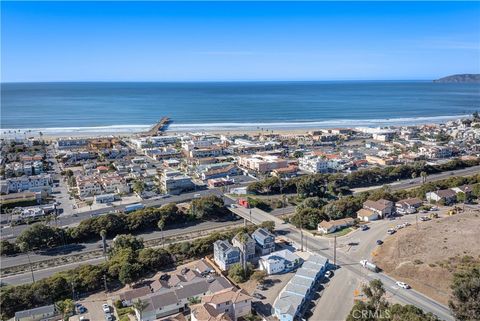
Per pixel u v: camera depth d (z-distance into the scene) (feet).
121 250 369.50
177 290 306.96
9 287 316.60
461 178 573.33
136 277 340.18
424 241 374.63
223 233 412.36
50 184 638.94
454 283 266.98
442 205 507.71
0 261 384.06
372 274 340.80
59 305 288.30
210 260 378.94
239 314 283.79
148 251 363.97
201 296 305.94
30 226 430.61
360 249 389.80
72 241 426.51
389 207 483.51
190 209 490.08
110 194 562.25
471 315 232.53
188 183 603.67
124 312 291.38
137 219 453.58
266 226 431.02
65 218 487.61
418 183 627.87
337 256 376.07
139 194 573.33
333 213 471.62
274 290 322.55
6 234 444.96
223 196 566.77
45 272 361.30
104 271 335.47
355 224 452.76
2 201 529.04
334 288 319.88
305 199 524.52
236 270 344.69
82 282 321.32
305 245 403.13
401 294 306.76
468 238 373.61
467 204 513.45
